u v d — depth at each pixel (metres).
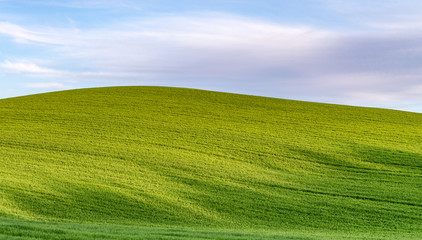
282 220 21.81
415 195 26.06
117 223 20.06
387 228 20.78
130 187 25.27
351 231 20.16
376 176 29.78
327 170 30.86
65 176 26.33
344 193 26.27
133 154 32.12
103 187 24.88
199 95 57.12
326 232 19.73
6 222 15.62
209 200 24.23
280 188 26.91
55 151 31.91
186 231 16.23
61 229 13.84
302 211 23.17
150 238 13.18
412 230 20.50
